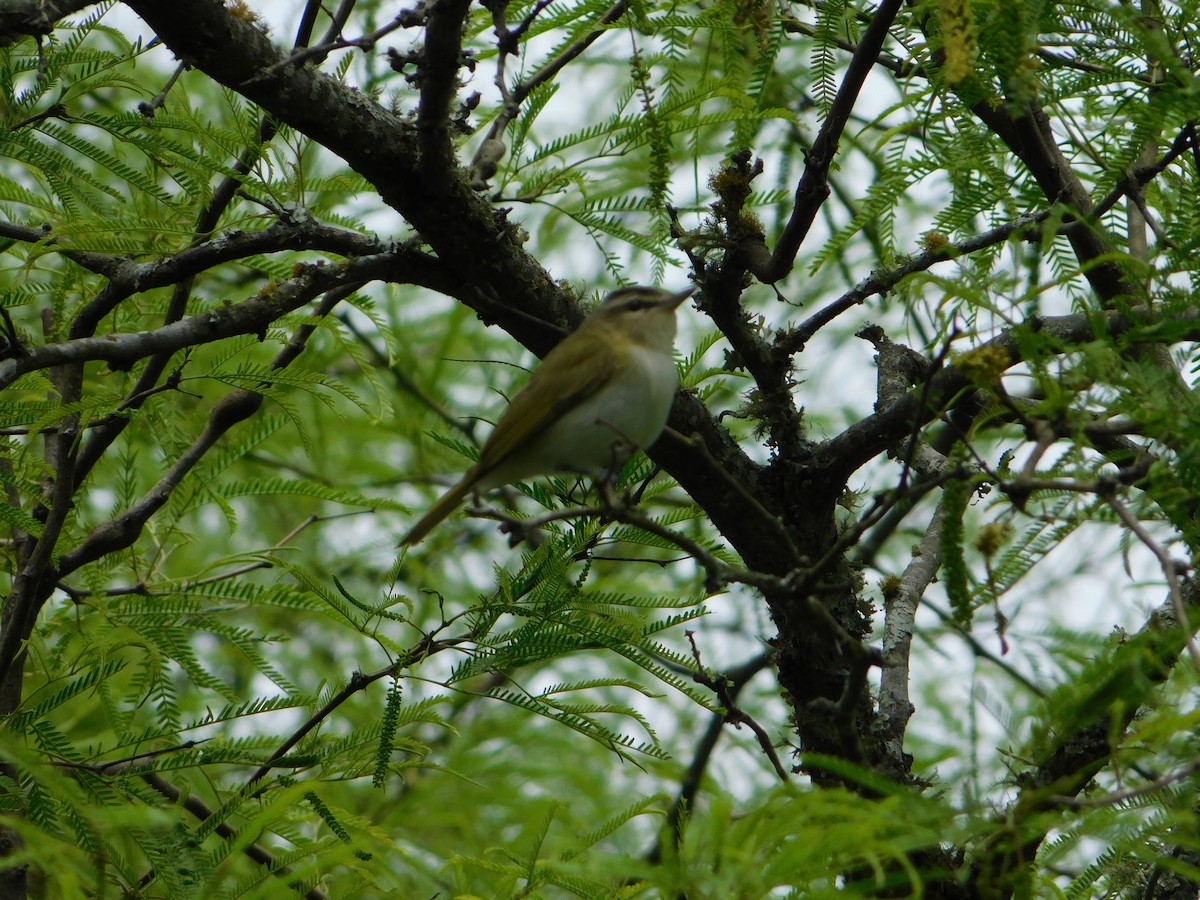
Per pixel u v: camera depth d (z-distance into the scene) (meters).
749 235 8.79
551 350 9.45
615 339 8.86
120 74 9.23
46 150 8.15
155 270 8.73
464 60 7.60
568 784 12.41
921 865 7.19
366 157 8.19
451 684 8.12
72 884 5.70
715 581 5.74
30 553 9.16
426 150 8.09
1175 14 6.85
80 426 8.91
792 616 8.73
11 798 7.21
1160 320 6.07
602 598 8.37
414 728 12.84
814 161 8.22
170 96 9.59
